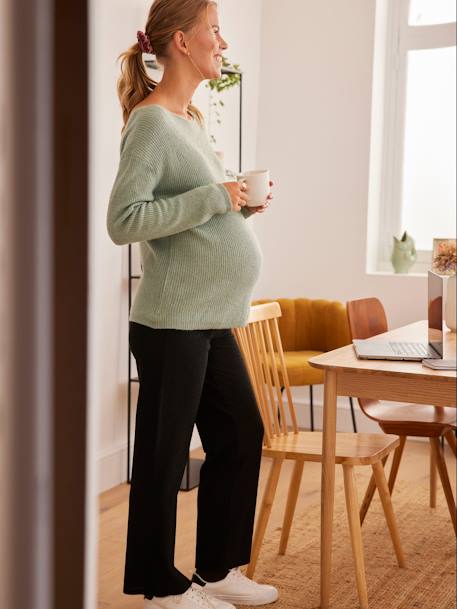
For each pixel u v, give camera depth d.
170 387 2.05
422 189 4.60
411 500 3.37
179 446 2.08
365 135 4.45
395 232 4.66
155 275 2.08
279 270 4.73
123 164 2.00
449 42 4.44
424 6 4.51
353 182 4.49
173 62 2.10
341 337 4.07
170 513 2.10
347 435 2.61
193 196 1.99
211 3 2.10
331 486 2.27
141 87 2.17
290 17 4.59
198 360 2.08
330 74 4.52
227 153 4.40
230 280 2.09
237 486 2.26
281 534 2.75
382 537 2.94
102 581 2.55
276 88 4.66
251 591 2.32
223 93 4.31
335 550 2.80
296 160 4.63
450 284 2.81
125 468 3.66
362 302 2.98
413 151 4.60
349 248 4.52
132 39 3.53
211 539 2.29
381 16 4.49
